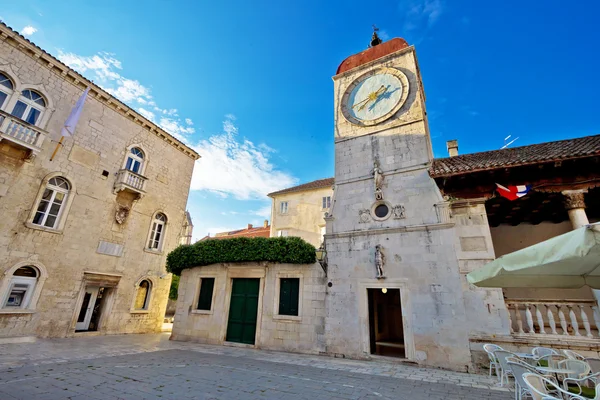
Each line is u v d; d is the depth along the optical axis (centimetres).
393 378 812
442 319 1018
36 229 1486
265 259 1380
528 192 1035
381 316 1695
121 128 1973
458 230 1098
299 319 1255
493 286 642
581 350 841
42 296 1470
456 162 1311
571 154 944
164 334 1884
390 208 1238
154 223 2136
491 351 796
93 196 1755
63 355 1005
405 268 1127
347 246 1263
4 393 570
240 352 1188
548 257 422
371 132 1420
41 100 1612
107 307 1755
